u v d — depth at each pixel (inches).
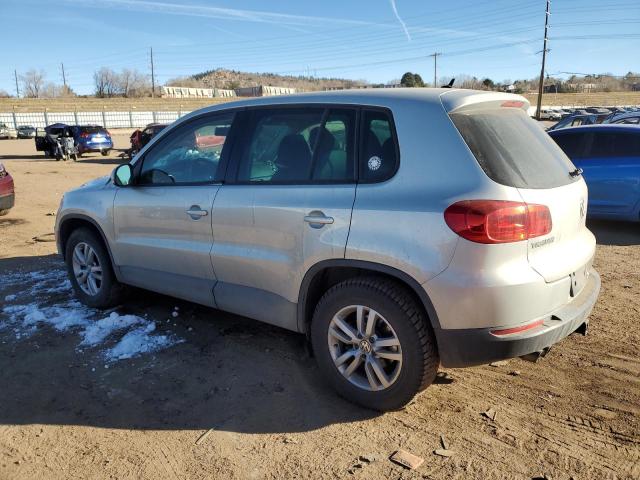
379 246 118.0
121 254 180.5
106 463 112.3
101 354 159.6
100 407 132.5
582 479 104.9
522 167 118.8
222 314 187.9
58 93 4712.1
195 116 163.5
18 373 149.0
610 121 558.9
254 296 147.2
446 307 111.9
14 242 301.6
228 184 149.9
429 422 124.1
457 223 109.5
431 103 121.4
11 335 173.3
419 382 119.4
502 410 128.2
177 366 151.9
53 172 727.1
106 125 2448.3
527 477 105.7
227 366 151.6
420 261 113.0
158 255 168.6
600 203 314.0
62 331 176.4
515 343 111.3
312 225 129.0
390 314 118.8
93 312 192.1
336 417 127.0
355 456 113.0
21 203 444.5
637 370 145.8
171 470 110.0
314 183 132.4
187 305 196.1
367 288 121.4
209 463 111.8
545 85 3762.3
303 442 118.0
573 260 123.3
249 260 143.4
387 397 124.1
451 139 116.3
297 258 133.2
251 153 147.6
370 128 127.2
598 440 116.5
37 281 228.8
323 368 134.2
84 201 189.8
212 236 152.3
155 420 127.0
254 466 110.8
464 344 112.7
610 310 188.7
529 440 117.0
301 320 138.1
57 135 984.3
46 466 111.8
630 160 303.7
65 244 206.5
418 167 118.1
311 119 137.6
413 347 117.5
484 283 108.3
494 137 120.6
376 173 123.6
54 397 136.9
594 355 154.8
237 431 122.4
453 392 136.4
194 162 161.2
